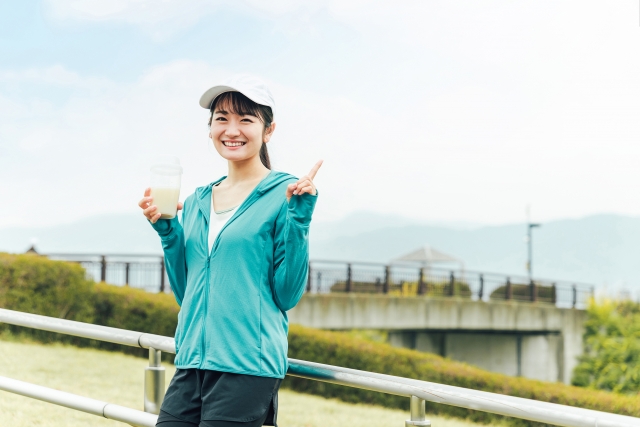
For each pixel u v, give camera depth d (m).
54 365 8.47
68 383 7.34
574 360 22.70
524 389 12.30
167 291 15.09
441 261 40.38
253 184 2.04
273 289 1.90
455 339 21.64
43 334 10.81
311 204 1.76
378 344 12.87
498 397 1.65
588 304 23.31
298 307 15.66
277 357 1.87
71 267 11.60
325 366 1.99
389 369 12.33
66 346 10.86
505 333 21.81
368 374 1.90
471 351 21.73
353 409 9.08
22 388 2.75
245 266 1.88
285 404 8.68
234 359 1.83
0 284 11.02
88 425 4.51
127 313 11.97
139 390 7.39
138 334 2.38
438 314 18.80
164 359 10.62
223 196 2.07
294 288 1.85
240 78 2.05
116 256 14.59
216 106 2.05
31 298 11.18
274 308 1.91
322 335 12.36
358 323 16.84
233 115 2.03
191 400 1.92
